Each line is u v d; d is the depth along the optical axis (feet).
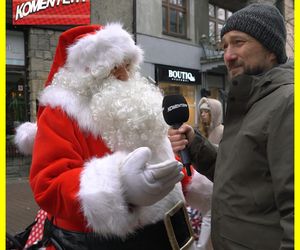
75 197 4.15
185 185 5.89
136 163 4.15
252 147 4.02
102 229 4.19
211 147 5.88
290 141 3.66
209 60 38.88
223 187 4.27
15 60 28.40
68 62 5.42
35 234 5.83
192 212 8.10
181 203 5.24
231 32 4.54
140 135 4.79
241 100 4.40
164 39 35.99
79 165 4.67
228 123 4.58
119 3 32.32
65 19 28.96
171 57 36.70
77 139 4.85
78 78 5.15
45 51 28.91
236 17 4.50
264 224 3.94
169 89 36.88
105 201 4.04
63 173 4.43
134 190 4.11
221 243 4.33
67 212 4.30
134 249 4.63
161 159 5.13
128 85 5.18
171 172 4.16
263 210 3.97
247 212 4.05
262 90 4.21
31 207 18.20
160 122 5.02
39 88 28.53
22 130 6.44
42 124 4.83
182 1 38.83
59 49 5.63
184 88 38.58
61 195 4.29
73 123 4.90
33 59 28.37
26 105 28.60
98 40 5.08
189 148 5.82
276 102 3.89
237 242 4.10
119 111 4.71
